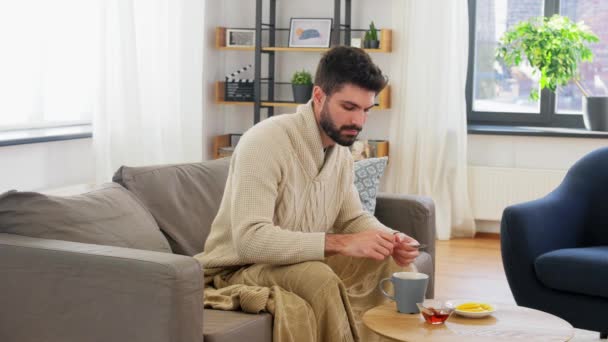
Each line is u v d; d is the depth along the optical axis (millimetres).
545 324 2074
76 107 4117
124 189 2480
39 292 1959
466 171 5277
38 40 3730
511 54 5281
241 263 2287
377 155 5289
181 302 1795
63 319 1933
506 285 4176
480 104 5586
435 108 5262
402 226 3057
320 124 2314
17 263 1979
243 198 2188
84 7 4074
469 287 4133
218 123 5465
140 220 2373
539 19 5266
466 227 5324
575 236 3334
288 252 2129
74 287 1908
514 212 3115
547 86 5191
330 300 2084
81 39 4086
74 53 4055
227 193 2367
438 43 5227
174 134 4586
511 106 5531
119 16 3938
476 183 5297
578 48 5152
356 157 5230
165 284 1790
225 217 2355
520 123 5504
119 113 3980
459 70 5230
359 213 2523
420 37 5230
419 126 5289
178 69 4602
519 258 3102
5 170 3369
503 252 3158
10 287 1995
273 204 2215
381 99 5254
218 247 2367
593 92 5395
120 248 1949
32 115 3764
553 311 3035
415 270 2332
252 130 2297
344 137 2287
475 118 5582
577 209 3359
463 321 2092
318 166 2369
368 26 5410
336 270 2404
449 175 5320
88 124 4199
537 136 5215
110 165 3969
